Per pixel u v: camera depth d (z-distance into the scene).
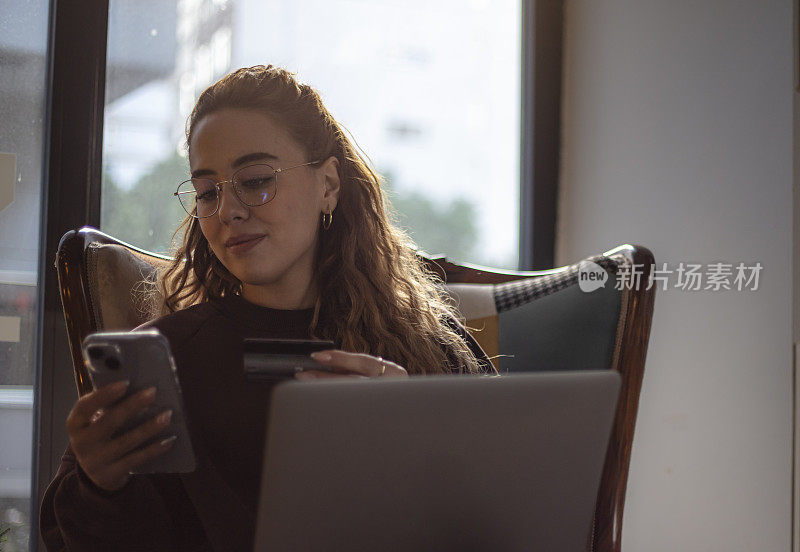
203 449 1.00
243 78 1.10
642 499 2.09
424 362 1.22
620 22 2.24
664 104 2.10
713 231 1.95
